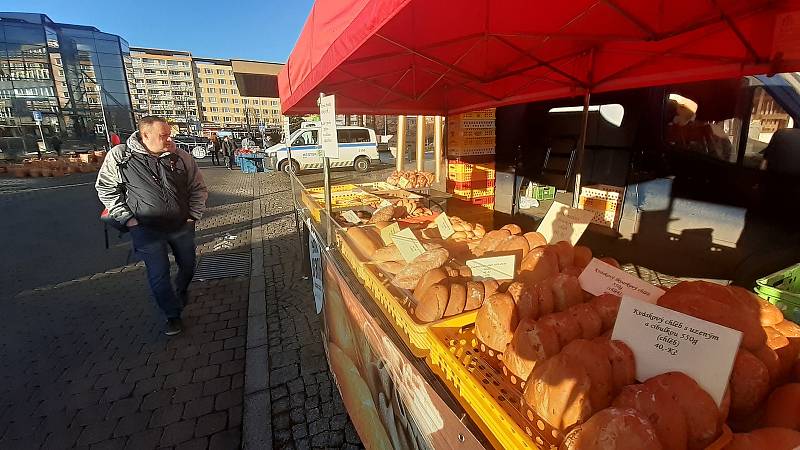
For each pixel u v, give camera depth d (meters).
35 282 4.54
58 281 4.57
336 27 1.47
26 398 2.55
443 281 1.21
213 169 18.56
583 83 2.84
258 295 4.01
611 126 3.92
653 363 0.75
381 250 1.66
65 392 2.60
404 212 2.51
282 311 3.66
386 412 1.38
